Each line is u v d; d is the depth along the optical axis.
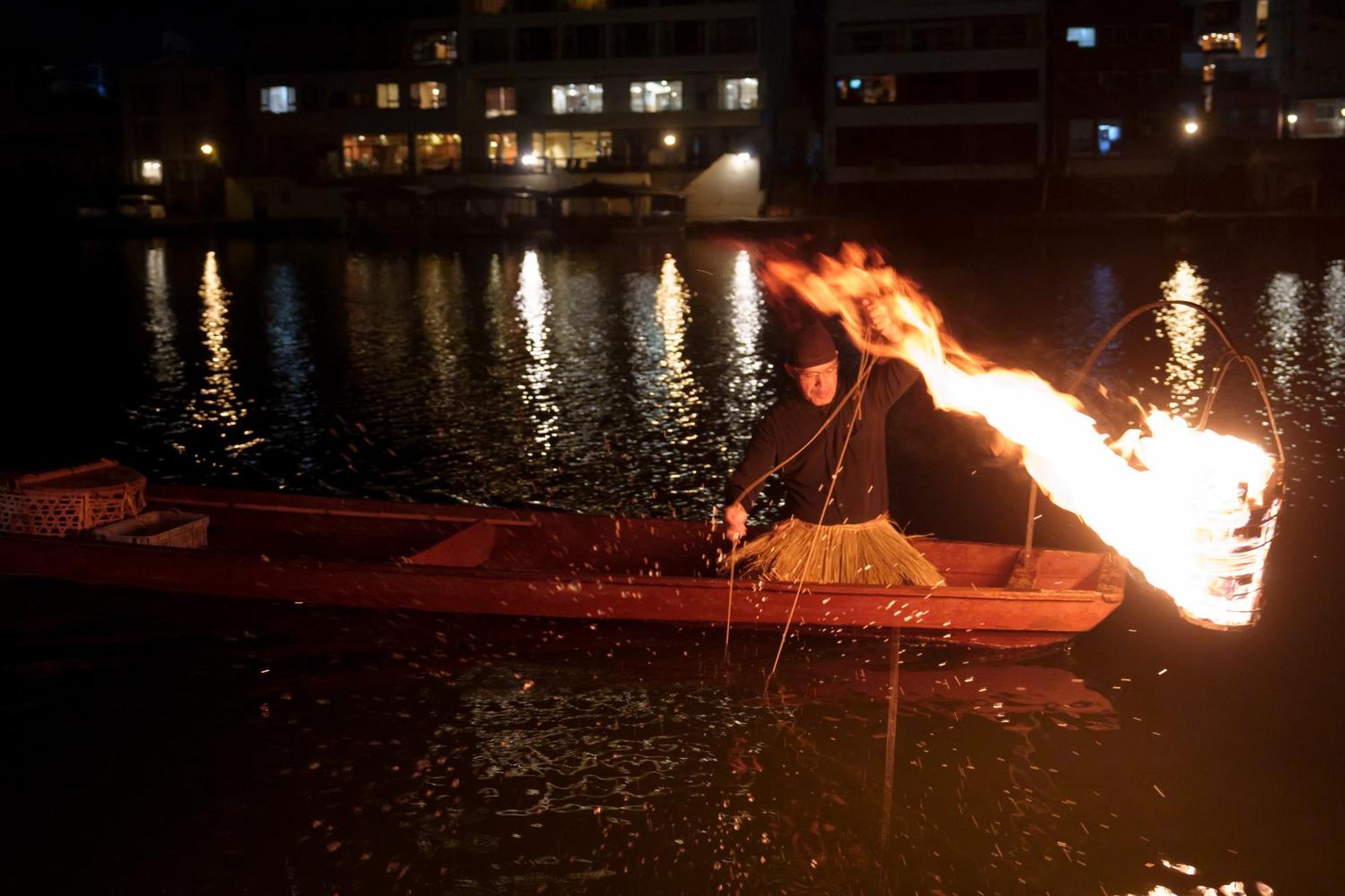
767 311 23.39
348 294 27.44
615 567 7.36
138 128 64.56
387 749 5.04
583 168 59.41
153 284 30.36
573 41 59.28
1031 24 53.31
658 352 17.59
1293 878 4.13
